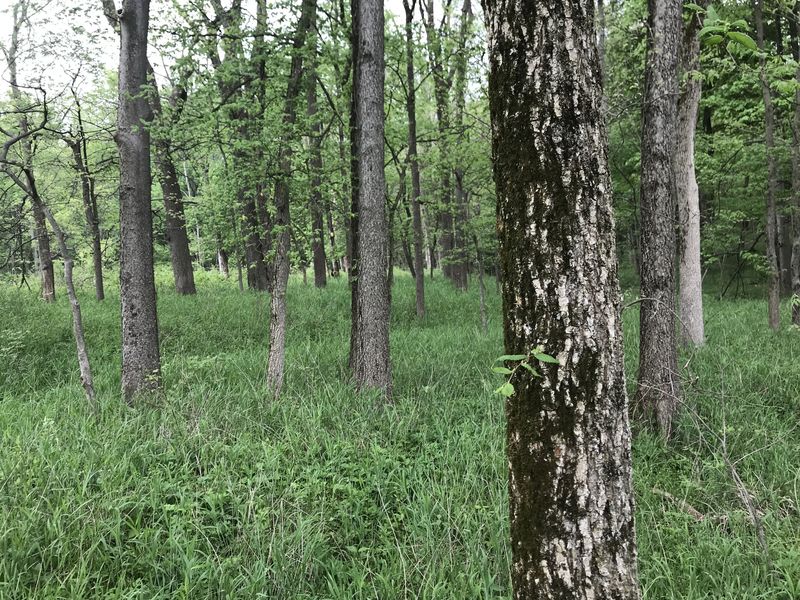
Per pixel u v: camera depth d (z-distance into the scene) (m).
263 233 7.63
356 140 7.50
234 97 7.30
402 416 5.61
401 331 10.55
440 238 19.06
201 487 4.13
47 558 3.15
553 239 1.61
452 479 4.29
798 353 7.45
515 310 1.69
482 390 6.46
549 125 1.61
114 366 7.88
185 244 15.56
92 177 10.30
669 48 5.34
